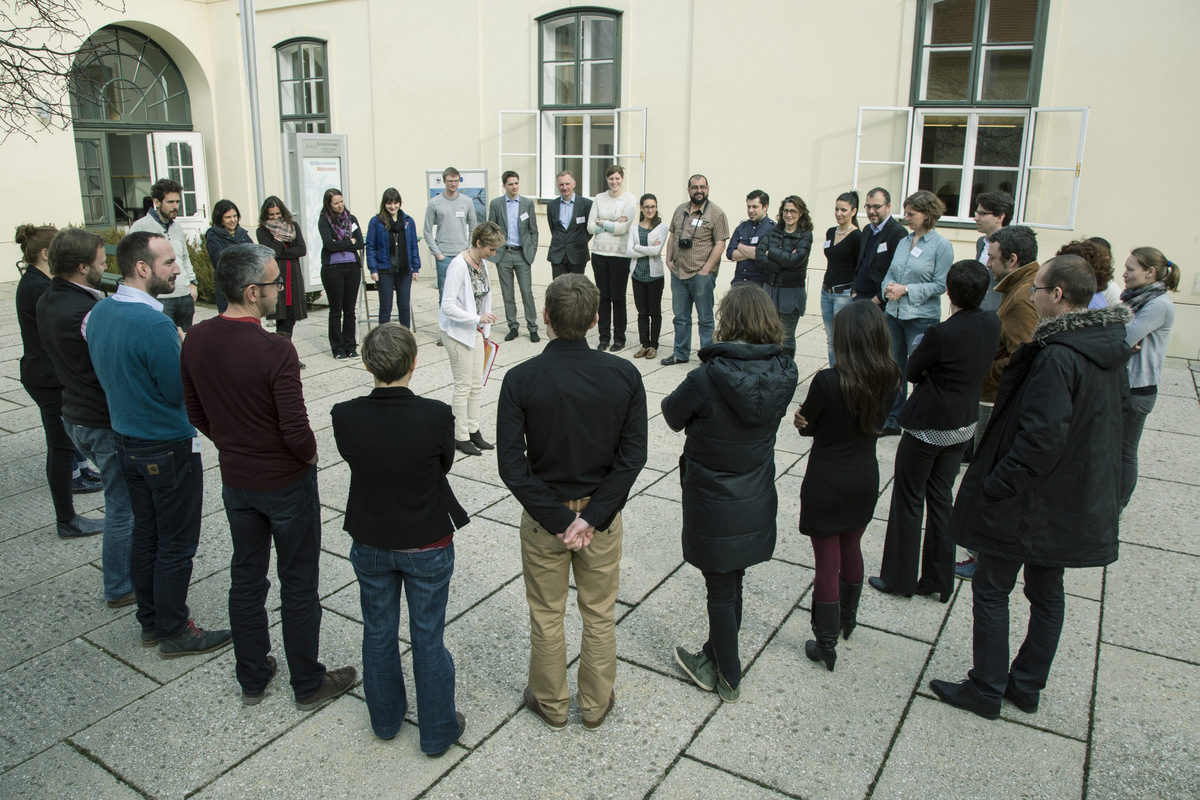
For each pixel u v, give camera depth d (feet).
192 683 10.66
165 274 10.61
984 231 16.87
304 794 8.72
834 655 10.72
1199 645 11.32
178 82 47.75
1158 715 9.93
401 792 8.75
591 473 8.80
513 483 8.54
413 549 8.71
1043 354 8.94
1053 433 8.66
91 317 10.43
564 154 37.45
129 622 12.11
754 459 9.51
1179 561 13.62
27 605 12.51
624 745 9.46
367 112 41.91
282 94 44.96
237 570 9.85
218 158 48.11
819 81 30.53
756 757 9.25
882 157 30.07
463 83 38.60
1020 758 9.23
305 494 9.70
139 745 9.50
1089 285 9.02
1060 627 9.73
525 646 11.35
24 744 9.53
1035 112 27.14
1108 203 26.86
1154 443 19.08
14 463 18.11
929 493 12.21
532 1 35.86
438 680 9.01
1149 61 25.53
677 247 24.70
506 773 9.02
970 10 27.86
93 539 14.65
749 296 9.43
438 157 40.16
